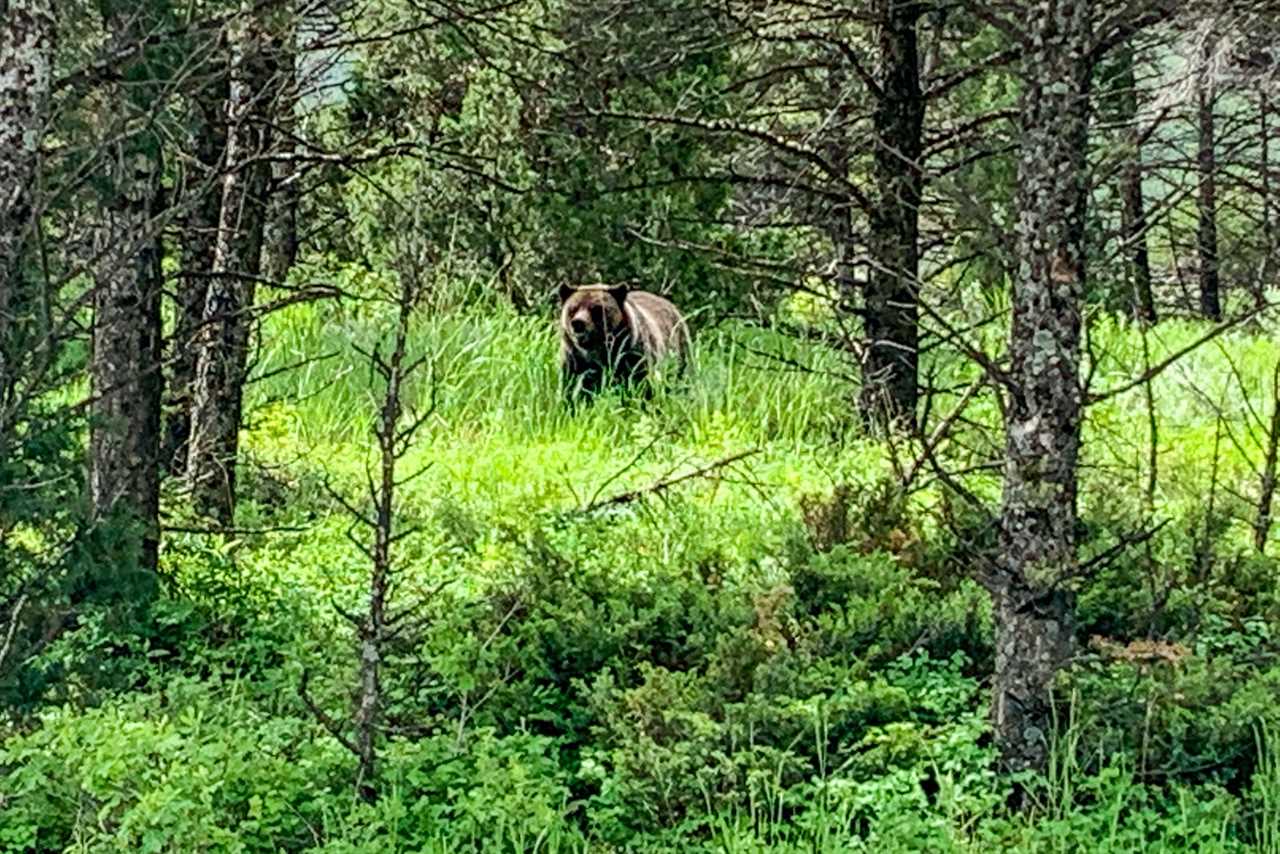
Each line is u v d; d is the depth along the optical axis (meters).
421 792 8.23
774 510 14.52
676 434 18.95
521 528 13.78
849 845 7.72
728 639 9.86
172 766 7.91
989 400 18.08
